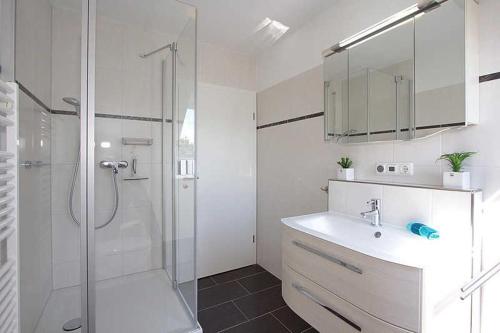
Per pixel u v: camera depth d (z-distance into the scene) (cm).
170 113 192
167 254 192
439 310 89
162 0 162
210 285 222
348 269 101
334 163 176
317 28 189
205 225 238
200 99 234
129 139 183
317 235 116
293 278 131
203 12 185
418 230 114
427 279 80
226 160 248
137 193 186
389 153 142
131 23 179
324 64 174
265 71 250
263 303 193
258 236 263
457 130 115
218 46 242
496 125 104
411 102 126
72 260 165
